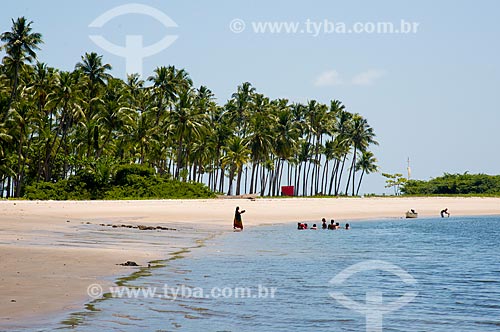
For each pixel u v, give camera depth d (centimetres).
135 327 982
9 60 7469
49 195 7006
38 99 8188
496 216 6794
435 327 1064
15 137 7394
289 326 1039
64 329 946
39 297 1192
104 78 8612
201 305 1195
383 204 7494
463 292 1449
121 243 2500
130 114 8412
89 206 5269
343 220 5616
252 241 2961
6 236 2555
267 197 8712
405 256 2397
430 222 5494
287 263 2009
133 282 1441
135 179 7381
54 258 1802
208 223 4425
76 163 7781
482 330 1045
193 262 1934
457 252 2606
